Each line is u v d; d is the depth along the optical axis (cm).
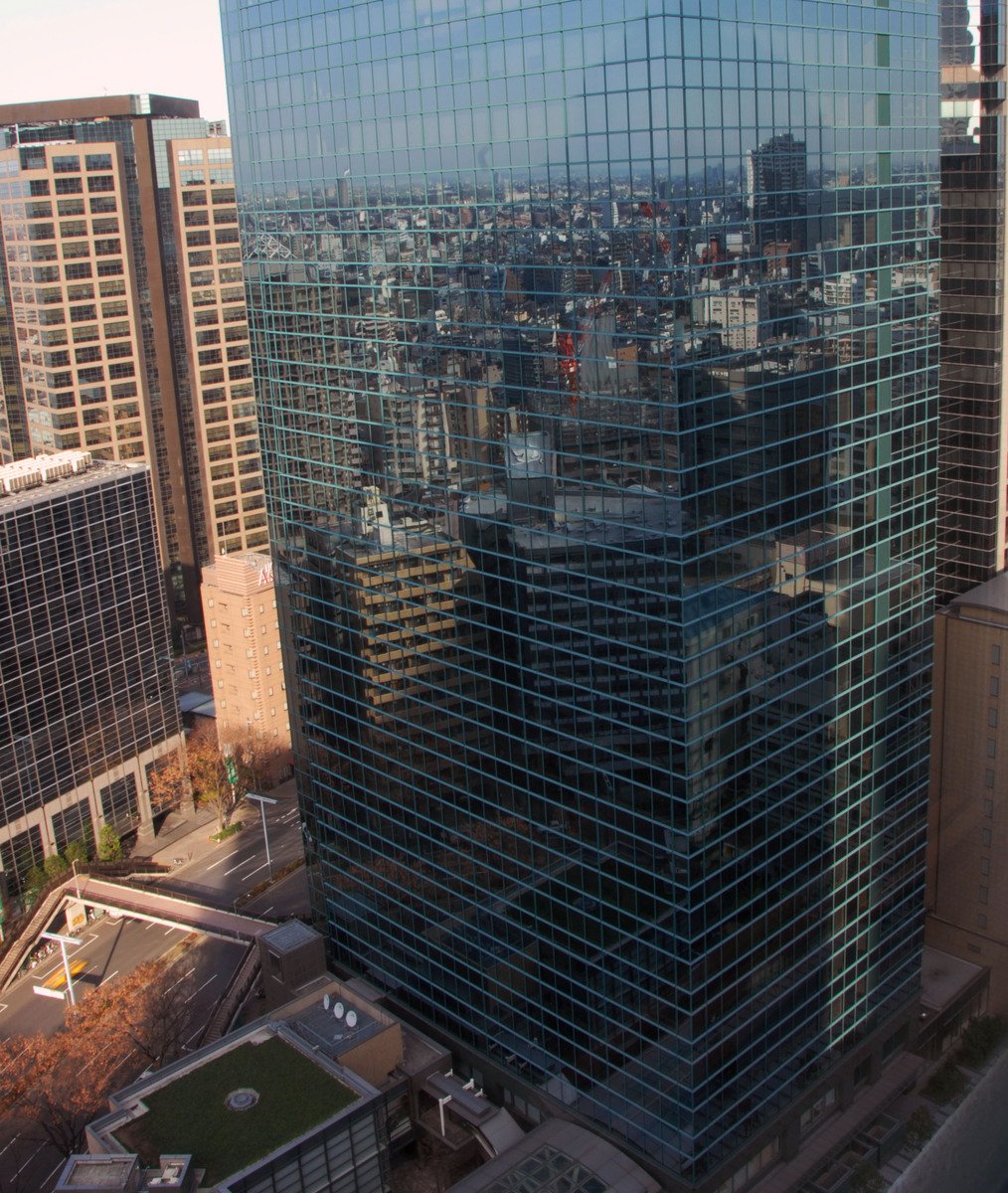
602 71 8838
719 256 9012
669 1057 10469
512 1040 12212
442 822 12381
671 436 8950
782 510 10025
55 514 18600
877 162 10319
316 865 14775
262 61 12175
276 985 14175
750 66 9044
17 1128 13850
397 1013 13738
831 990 11800
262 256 12850
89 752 19725
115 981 16388
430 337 10856
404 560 11894
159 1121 11006
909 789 12250
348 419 12156
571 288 9438
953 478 14638
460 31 9888
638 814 10112
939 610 13462
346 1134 10962
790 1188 11288
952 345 14288
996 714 13188
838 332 10231
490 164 9894
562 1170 10762
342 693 13388
